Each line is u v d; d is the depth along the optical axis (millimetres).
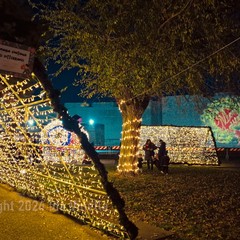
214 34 10594
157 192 11344
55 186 9102
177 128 21312
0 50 5301
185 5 10172
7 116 10602
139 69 11555
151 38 11109
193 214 8500
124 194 11094
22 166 11070
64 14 12523
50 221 8133
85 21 12484
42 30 5641
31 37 5527
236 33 10633
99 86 13625
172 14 10625
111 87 13172
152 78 11883
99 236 7070
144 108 15484
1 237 7051
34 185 10578
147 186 12531
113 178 14648
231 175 15578
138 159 16328
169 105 29234
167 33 10922
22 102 8062
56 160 9453
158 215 8508
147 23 11094
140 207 9312
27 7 5422
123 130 15664
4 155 12164
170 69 11281
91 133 32312
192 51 11242
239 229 7199
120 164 15633
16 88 8062
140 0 11148
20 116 9648
